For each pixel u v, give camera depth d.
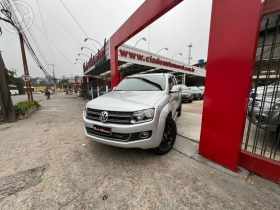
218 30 2.14
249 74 1.86
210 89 2.34
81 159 2.53
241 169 2.19
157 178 2.01
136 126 2.06
